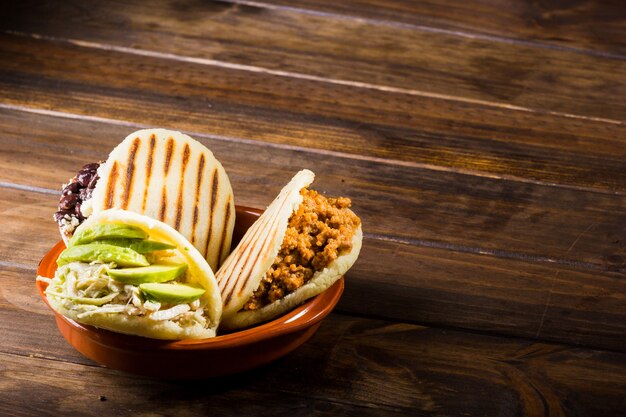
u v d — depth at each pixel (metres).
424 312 0.92
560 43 1.53
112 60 1.35
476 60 1.45
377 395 0.83
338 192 1.10
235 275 0.82
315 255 0.82
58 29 1.44
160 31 1.46
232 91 1.29
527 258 1.01
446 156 1.18
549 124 1.27
